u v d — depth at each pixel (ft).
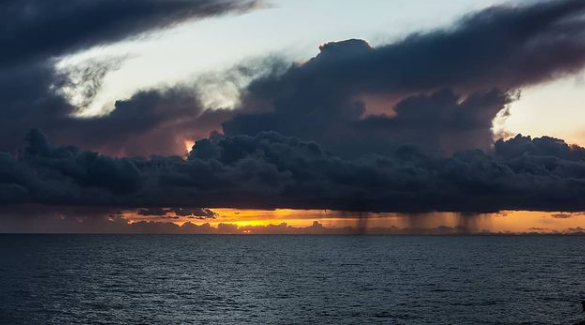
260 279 442.50
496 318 265.54
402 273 495.82
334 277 458.91
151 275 473.67
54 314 271.28
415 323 253.65
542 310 288.92
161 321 257.55
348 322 256.32
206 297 336.29
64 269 525.34
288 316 271.08
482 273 496.23
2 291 353.31
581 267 567.18
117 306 298.56
